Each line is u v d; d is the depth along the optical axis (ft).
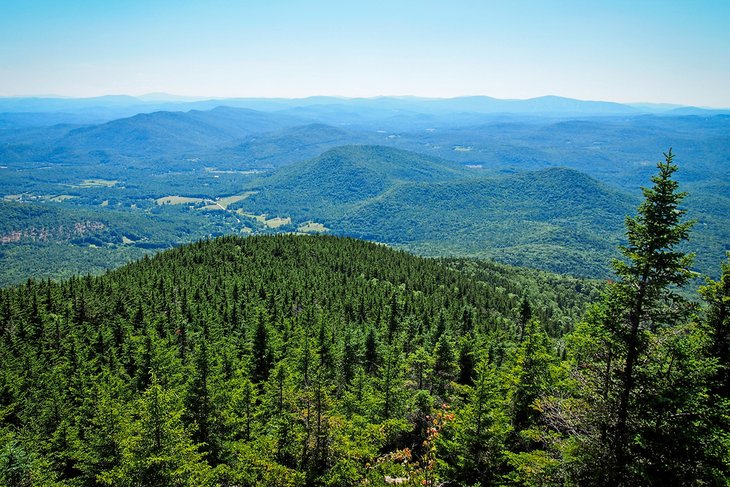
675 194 66.39
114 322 285.43
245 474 112.98
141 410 104.01
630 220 69.87
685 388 66.13
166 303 336.70
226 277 423.64
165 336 275.18
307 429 117.19
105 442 115.55
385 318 323.98
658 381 68.28
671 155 66.49
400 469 114.01
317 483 111.96
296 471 110.32
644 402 67.87
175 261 484.74
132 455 93.76
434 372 182.29
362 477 112.78
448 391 177.99
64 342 261.44
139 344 215.51
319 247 572.92
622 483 68.18
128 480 93.20
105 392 160.97
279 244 564.30
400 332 284.61
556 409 85.92
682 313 66.39
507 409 118.32
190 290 374.63
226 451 130.82
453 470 100.17
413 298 407.23
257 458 113.70
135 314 294.87
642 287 68.13
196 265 478.59
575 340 93.91
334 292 399.85
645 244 69.05
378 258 569.64
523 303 245.65
